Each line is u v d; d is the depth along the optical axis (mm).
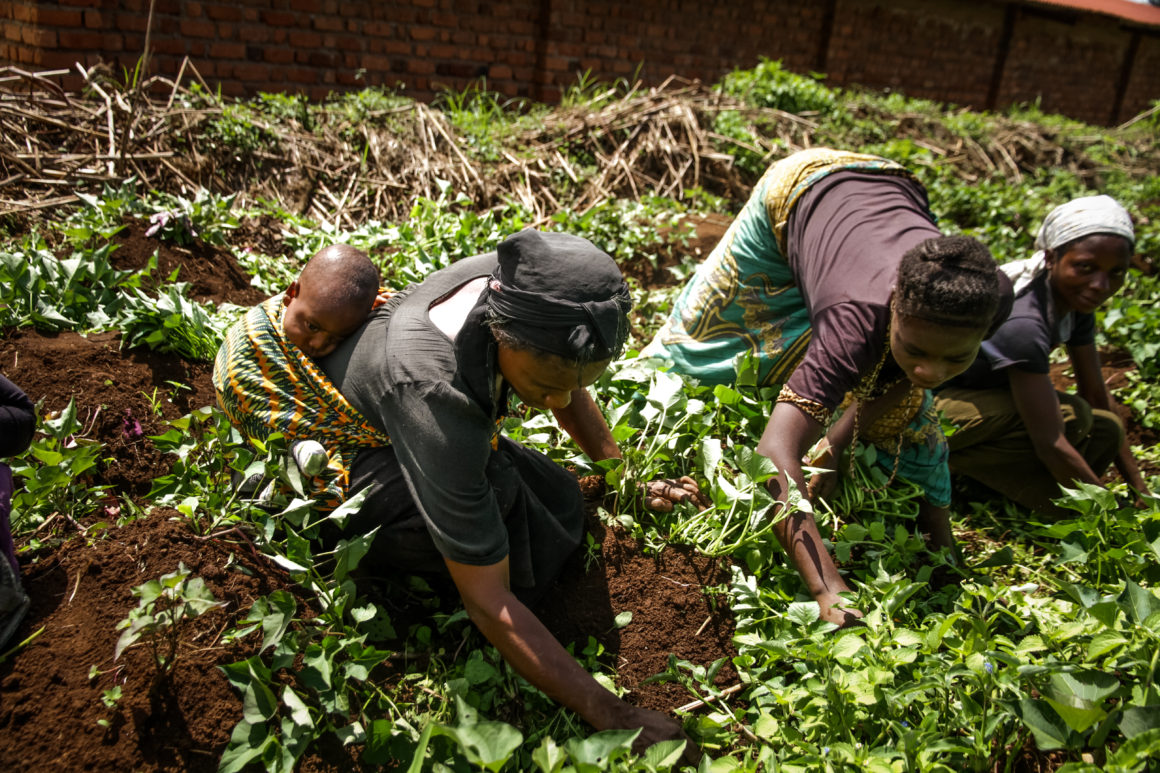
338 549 2164
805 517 2525
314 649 2055
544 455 2689
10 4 6234
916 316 2301
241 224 4594
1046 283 3479
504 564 2074
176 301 3334
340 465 2291
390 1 7680
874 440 3113
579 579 2602
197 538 2326
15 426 2066
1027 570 3223
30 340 3115
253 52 7109
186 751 1963
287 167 5348
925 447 3100
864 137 8352
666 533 2809
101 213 4016
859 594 2484
